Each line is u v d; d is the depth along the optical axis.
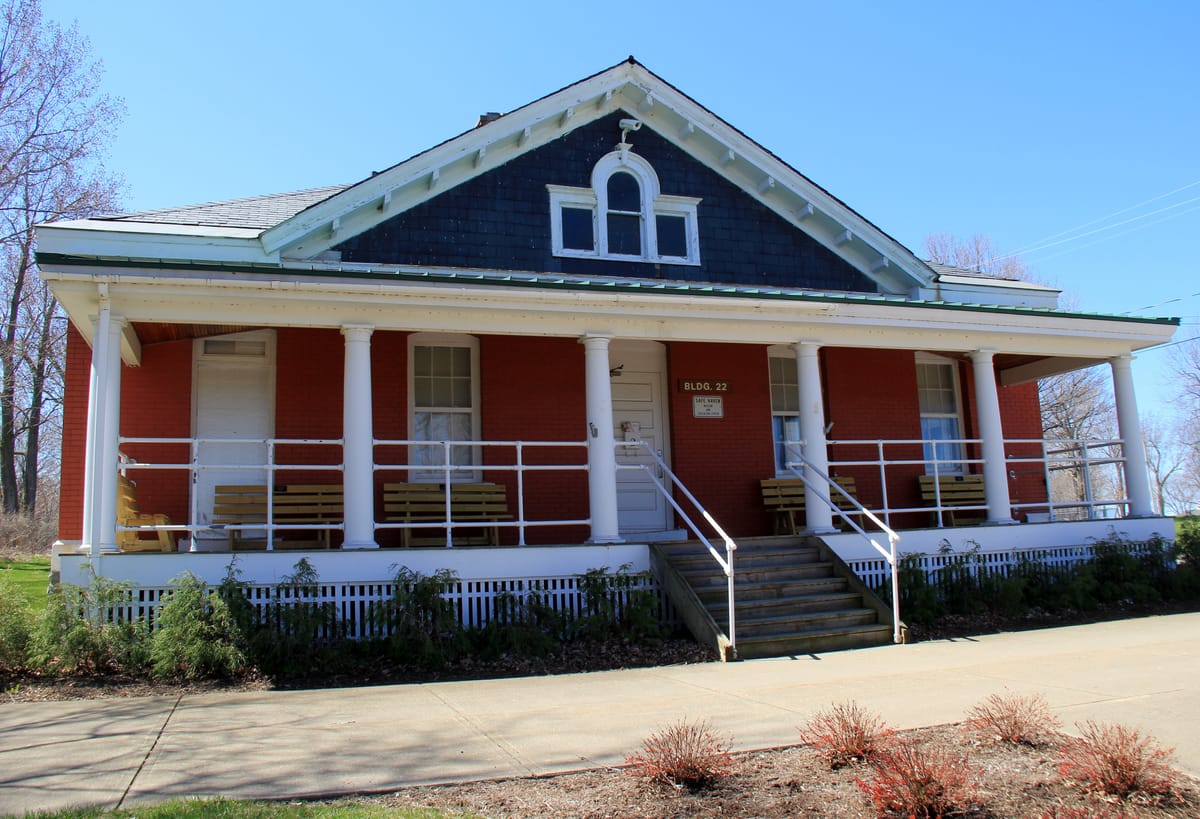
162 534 11.83
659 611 11.93
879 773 5.55
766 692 8.55
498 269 14.38
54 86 31.23
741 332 13.27
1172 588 14.71
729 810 5.35
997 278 18.53
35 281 33.84
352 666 10.02
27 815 5.12
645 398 15.70
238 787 5.73
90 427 10.57
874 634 11.41
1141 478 15.72
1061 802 5.40
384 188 13.67
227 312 10.90
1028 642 11.14
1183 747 6.33
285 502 12.90
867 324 13.73
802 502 15.70
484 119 16.39
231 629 9.64
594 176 15.22
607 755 6.44
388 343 14.24
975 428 17.83
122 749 6.62
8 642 9.38
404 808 5.31
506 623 11.04
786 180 16.06
